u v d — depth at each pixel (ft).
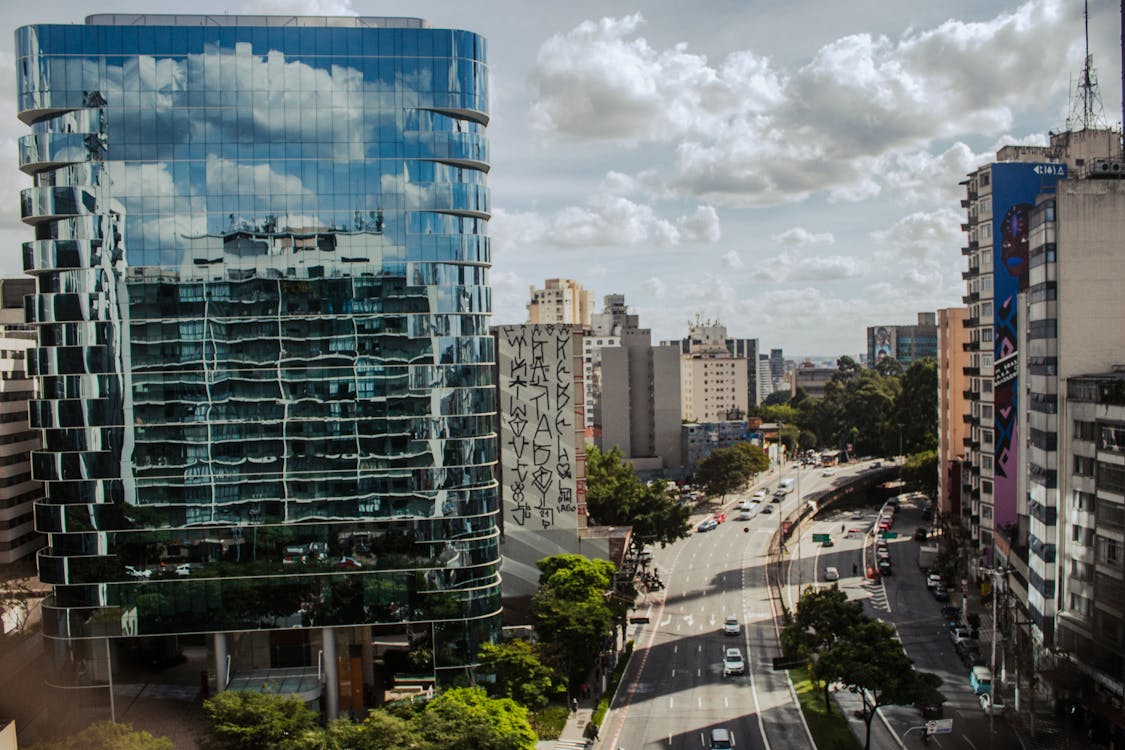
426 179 390.21
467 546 390.83
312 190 386.73
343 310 386.93
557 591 422.00
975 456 556.51
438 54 390.83
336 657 393.09
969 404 648.79
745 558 648.79
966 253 565.12
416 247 389.80
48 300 381.40
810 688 399.65
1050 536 360.07
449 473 388.78
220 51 384.06
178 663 429.38
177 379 381.60
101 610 379.76
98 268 380.78
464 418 391.24
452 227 393.09
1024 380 442.91
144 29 381.40
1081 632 339.36
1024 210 485.56
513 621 484.33
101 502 379.96
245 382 383.65
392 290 388.57
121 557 380.78
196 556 383.04
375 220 388.37
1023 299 462.60
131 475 380.78
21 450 539.70
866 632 334.24
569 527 489.67
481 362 396.78
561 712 377.91
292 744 288.10
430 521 388.16
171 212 382.42
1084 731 330.75
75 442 379.35
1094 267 360.28
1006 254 486.38
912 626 479.41
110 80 380.78
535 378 489.26
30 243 384.27
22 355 545.03
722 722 364.58
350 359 386.73
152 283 381.40
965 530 595.88
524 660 362.33
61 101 379.55
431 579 387.34
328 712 387.75
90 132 380.37
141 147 382.01
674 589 578.66
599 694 400.88
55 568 379.76
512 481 489.26
